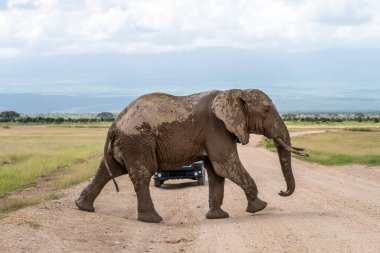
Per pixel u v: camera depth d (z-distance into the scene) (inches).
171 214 598.5
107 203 663.8
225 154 550.0
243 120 553.3
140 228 498.3
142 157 544.4
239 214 571.8
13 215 487.8
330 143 2401.6
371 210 565.6
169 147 548.4
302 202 640.4
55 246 385.4
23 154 1533.0
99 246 402.6
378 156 1397.6
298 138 2920.8
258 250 379.2
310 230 449.1
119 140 553.0
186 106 555.8
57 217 499.8
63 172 1081.4
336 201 644.1
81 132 3919.8
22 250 364.8
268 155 1732.3
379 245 381.1
